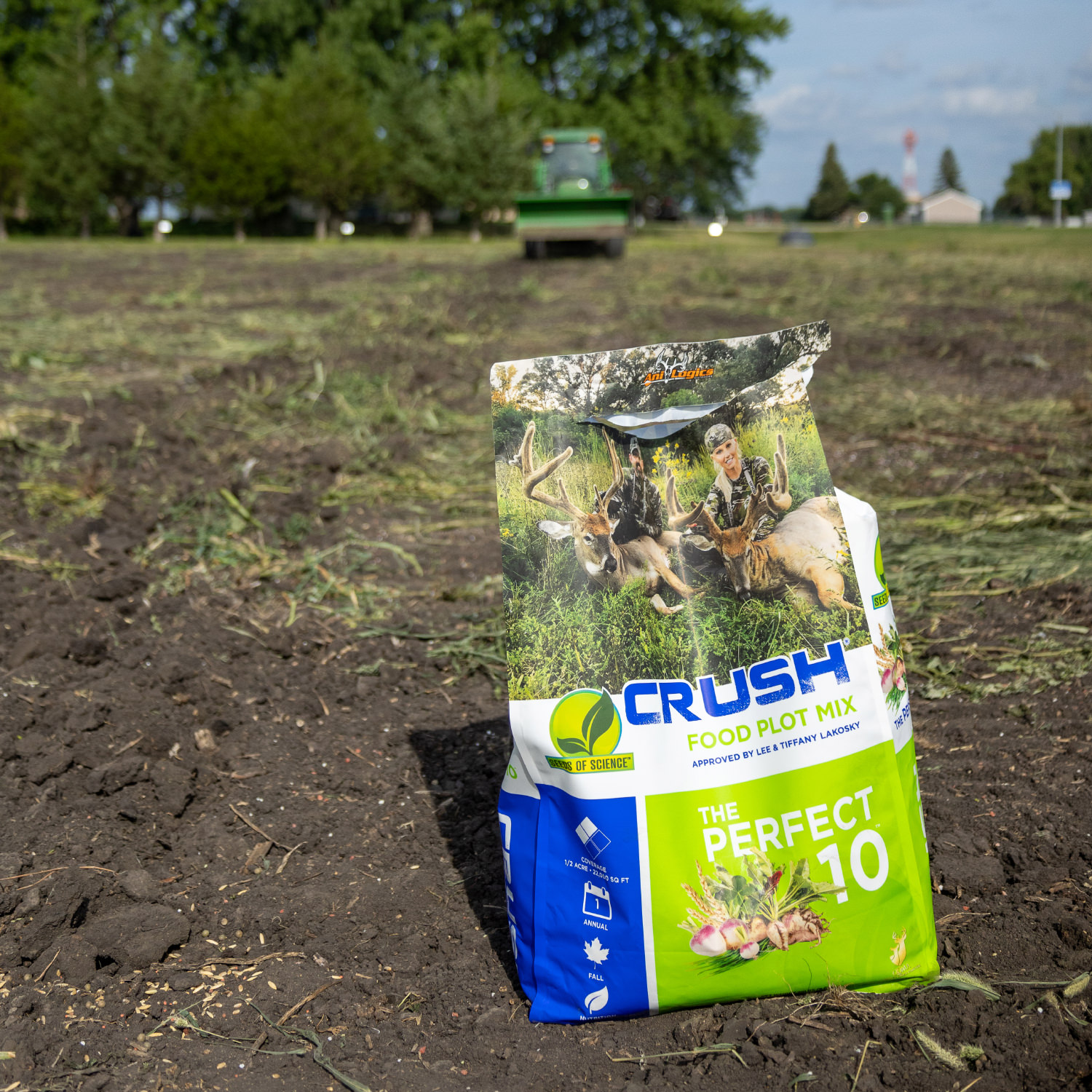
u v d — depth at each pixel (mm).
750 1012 1843
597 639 1821
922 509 4750
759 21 38938
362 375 7203
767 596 1864
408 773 2723
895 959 1857
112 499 4719
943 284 13391
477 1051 1799
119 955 1993
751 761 1832
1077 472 5105
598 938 1820
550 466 1822
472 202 32219
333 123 31094
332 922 2141
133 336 9008
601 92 39688
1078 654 3273
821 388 7160
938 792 2553
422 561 4246
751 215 119375
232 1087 1704
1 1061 1724
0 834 2369
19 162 30391
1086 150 114562
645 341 8648
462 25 37969
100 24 40375
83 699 2980
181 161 31031
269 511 4715
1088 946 1980
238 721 2977
